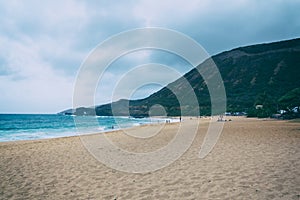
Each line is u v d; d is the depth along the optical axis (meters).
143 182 5.11
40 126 39.12
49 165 7.37
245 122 25.56
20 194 4.70
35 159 8.46
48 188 5.03
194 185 4.63
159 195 4.24
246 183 4.50
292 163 5.76
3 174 6.36
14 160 8.34
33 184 5.36
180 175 5.41
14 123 48.22
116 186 4.94
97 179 5.55
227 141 10.27
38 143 13.42
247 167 5.64
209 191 4.23
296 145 8.36
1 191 4.91
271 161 6.09
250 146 8.62
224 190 4.22
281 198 3.69
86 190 4.79
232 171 5.38
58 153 9.66
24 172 6.54
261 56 139.12
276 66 123.56
